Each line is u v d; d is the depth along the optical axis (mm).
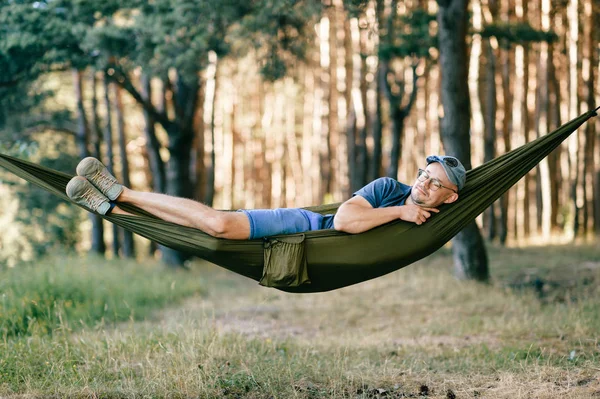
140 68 14305
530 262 15344
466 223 4973
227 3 12062
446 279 12586
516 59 21656
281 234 4816
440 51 12453
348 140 25156
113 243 20578
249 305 11172
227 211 4832
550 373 5590
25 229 19516
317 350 7062
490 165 5031
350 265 4852
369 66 20719
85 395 5090
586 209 21891
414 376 5914
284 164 32719
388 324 9141
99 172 4875
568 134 5117
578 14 21531
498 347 7047
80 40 13430
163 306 10844
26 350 6156
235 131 30969
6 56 12898
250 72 20953
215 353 6242
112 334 7672
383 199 4895
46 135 20203
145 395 5094
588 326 7641
